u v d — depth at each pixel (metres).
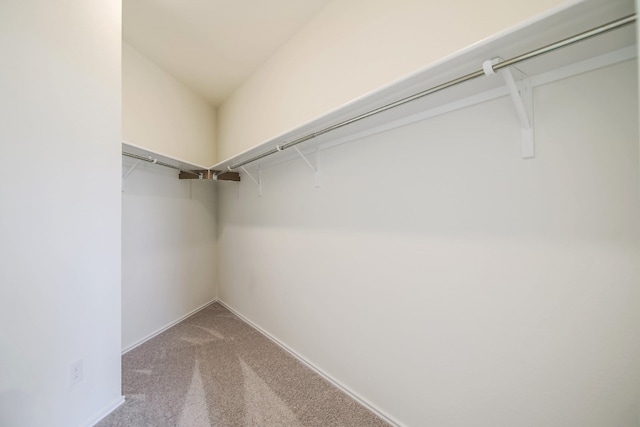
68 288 1.09
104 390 1.23
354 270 1.37
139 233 1.98
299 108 1.77
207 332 2.18
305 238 1.70
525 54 0.61
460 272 0.97
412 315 1.12
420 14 1.08
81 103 1.13
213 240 2.92
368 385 1.31
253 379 1.53
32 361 0.97
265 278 2.13
